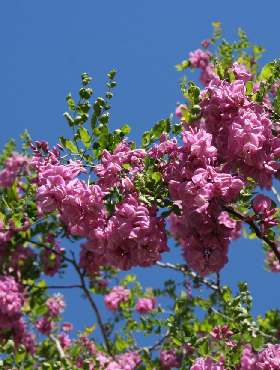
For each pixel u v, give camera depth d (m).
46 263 9.34
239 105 5.16
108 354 8.98
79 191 4.93
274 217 5.26
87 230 5.08
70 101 5.79
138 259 5.02
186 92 5.61
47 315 9.61
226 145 5.07
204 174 4.77
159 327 8.22
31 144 5.64
